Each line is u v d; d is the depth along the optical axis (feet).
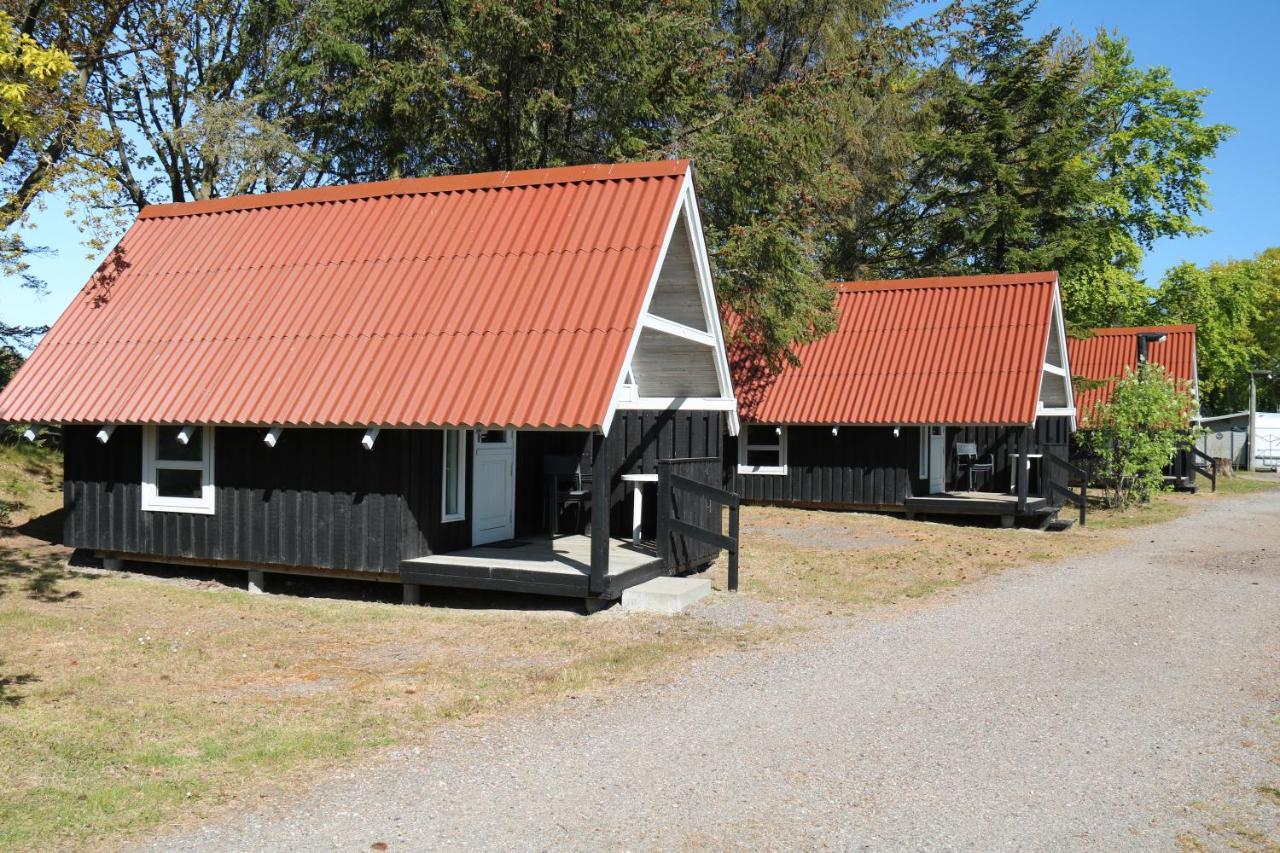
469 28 70.44
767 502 78.07
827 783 20.16
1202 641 33.17
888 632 34.32
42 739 22.61
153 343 44.11
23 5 57.67
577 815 18.53
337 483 39.60
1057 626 35.47
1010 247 102.22
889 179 106.22
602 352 35.68
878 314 77.56
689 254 42.34
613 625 35.04
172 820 18.26
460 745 22.48
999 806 19.03
